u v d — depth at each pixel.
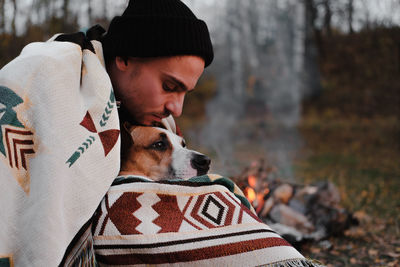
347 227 4.27
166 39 1.52
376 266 3.35
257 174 4.41
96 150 1.36
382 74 16.75
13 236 1.20
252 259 1.33
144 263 1.34
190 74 1.60
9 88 1.29
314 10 19.31
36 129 1.28
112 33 1.62
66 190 1.28
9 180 1.22
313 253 3.72
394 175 8.06
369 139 12.75
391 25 15.47
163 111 1.69
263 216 4.12
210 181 1.54
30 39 5.51
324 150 11.83
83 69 1.48
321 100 18.67
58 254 1.20
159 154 1.91
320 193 4.43
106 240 1.36
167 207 1.42
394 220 4.77
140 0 1.61
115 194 1.42
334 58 19.22
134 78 1.60
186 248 1.33
